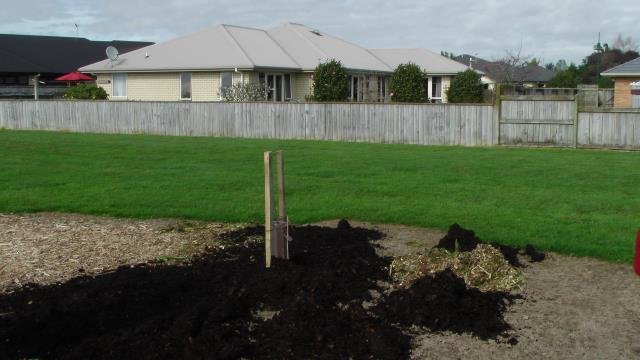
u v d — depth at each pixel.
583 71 56.84
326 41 39.31
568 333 5.12
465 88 34.88
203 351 4.62
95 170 13.72
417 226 8.58
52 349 4.77
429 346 4.87
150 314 5.34
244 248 7.25
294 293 5.63
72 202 10.05
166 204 9.88
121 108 25.06
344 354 4.66
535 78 55.44
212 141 21.05
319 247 7.20
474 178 12.46
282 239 6.41
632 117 18.33
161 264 6.72
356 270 6.37
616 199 10.21
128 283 5.97
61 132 25.27
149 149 18.09
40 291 5.88
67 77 33.41
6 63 41.25
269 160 6.18
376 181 12.04
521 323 5.29
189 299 5.63
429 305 5.36
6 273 6.50
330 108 22.06
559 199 10.21
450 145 20.36
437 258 6.27
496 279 6.04
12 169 13.90
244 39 34.03
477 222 8.58
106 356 4.56
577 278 6.39
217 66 29.94
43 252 7.25
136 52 33.75
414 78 31.69
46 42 46.97
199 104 23.81
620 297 5.88
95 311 5.35
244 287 5.80
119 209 9.53
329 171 13.41
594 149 18.75
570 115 19.00
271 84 31.61
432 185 11.59
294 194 10.70
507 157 16.28
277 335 4.90
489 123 19.98
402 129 21.16
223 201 10.10
